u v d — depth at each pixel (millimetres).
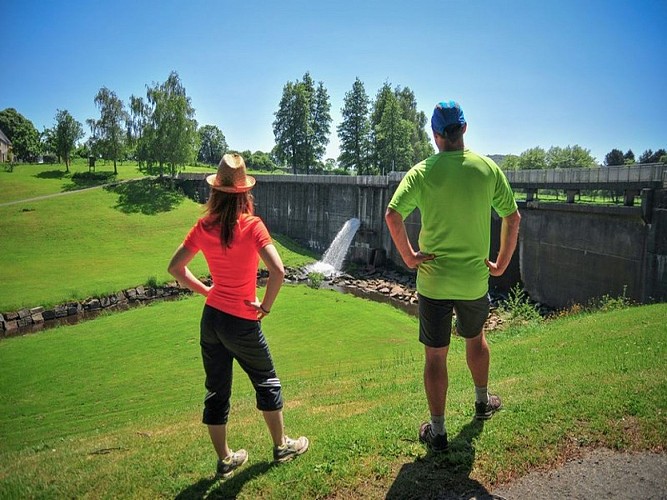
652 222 24328
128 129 87500
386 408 6426
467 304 4082
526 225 35188
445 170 3859
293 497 3723
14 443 12875
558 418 4672
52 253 49344
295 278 46688
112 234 56562
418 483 3771
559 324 14586
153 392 16844
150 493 4070
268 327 25500
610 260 27375
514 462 3982
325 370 18141
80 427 13781
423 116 99000
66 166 89938
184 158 76562
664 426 4352
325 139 87875
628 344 8945
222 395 4137
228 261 3793
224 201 3770
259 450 4926
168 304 31562
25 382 18234
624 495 3531
